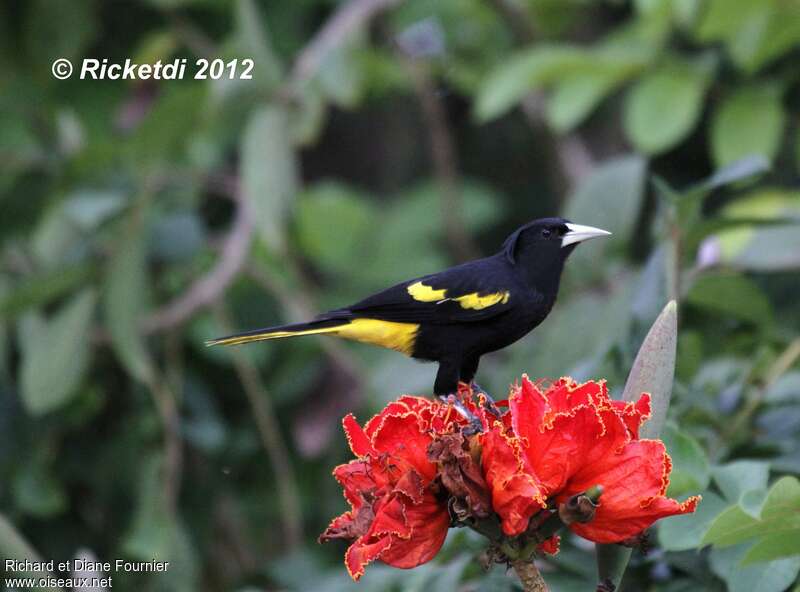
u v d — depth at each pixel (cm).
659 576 668
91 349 1116
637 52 1185
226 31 1409
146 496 1079
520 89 1203
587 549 678
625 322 818
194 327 1223
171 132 1130
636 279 933
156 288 1217
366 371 1212
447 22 1631
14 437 1130
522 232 888
